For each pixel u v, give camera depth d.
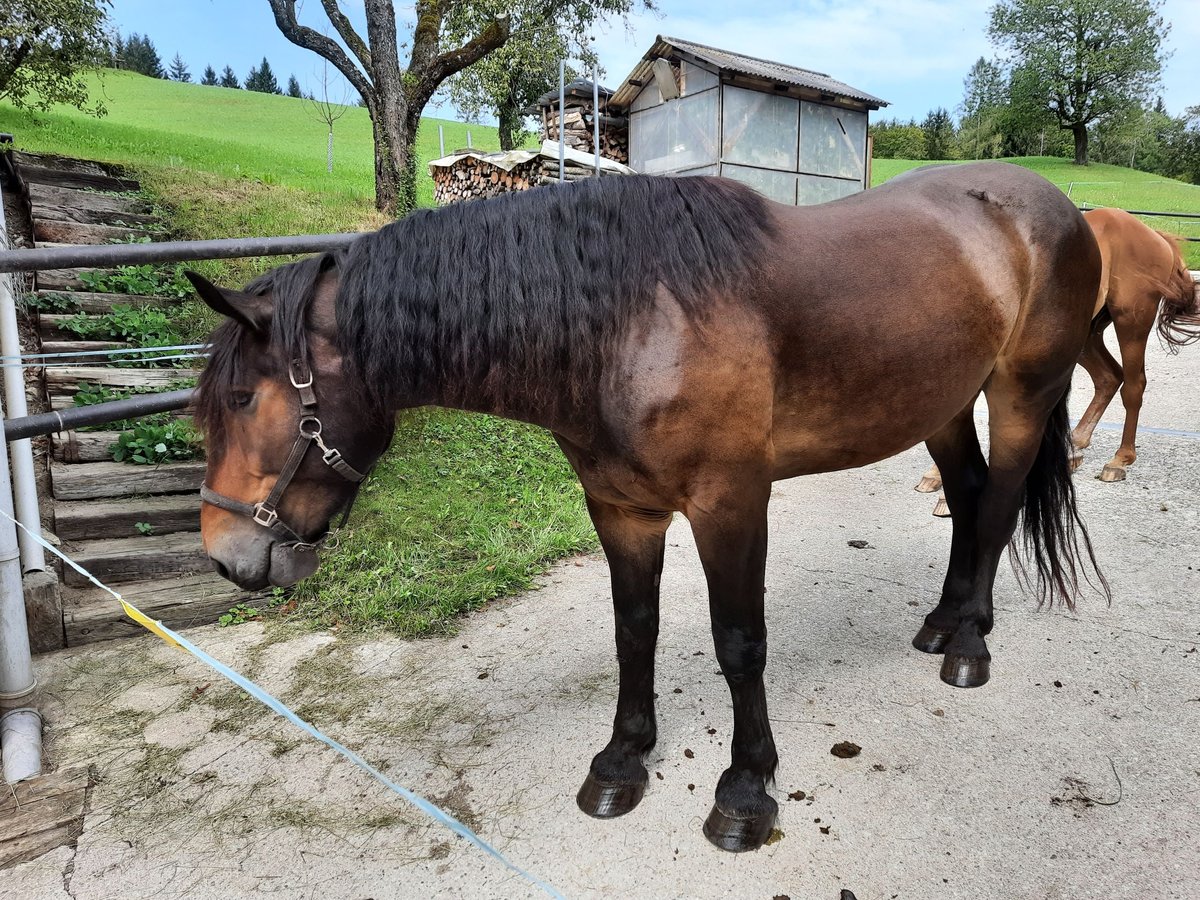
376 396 1.43
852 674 2.41
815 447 1.79
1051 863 1.62
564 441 1.68
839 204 1.91
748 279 1.53
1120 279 4.11
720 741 2.09
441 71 9.10
